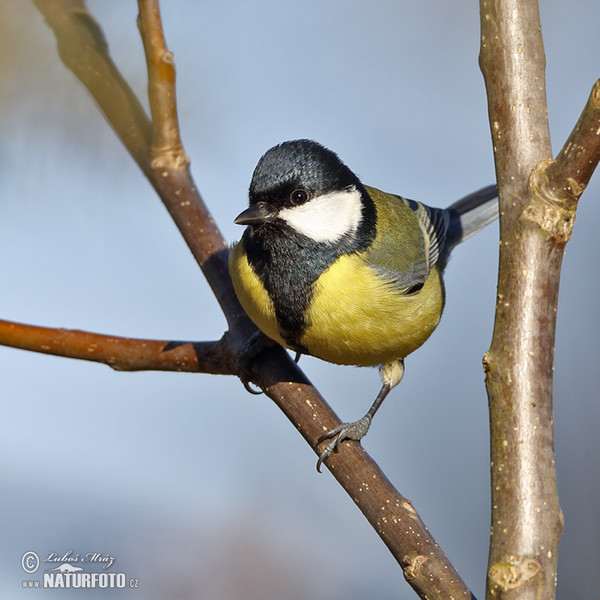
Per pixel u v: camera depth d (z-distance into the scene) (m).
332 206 7.80
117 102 4.60
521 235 4.29
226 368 6.72
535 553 3.80
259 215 7.60
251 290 7.42
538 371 4.18
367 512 5.39
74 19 4.35
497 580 3.73
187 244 7.84
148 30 5.00
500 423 4.15
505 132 4.42
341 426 6.07
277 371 6.59
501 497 3.99
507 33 4.46
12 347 6.27
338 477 5.81
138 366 6.48
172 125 7.11
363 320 7.81
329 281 7.64
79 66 4.29
